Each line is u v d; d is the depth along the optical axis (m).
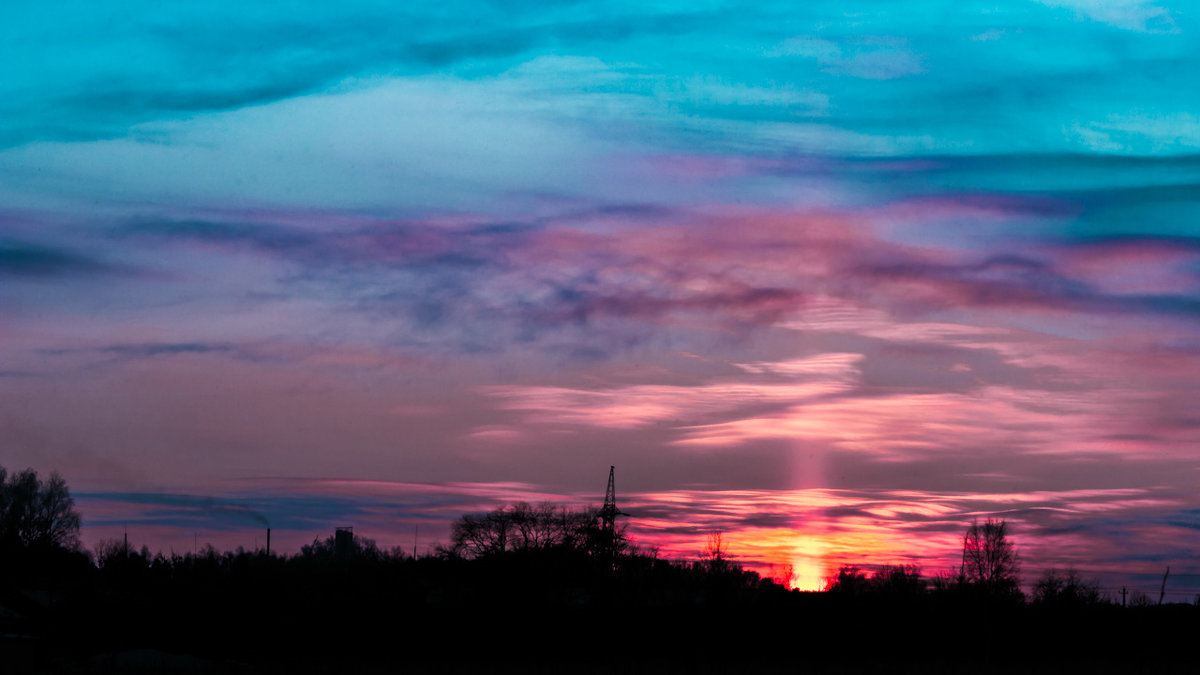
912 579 118.00
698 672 83.75
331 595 111.62
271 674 80.88
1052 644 105.38
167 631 101.81
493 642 100.38
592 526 118.44
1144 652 101.19
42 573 134.75
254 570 117.88
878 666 89.31
